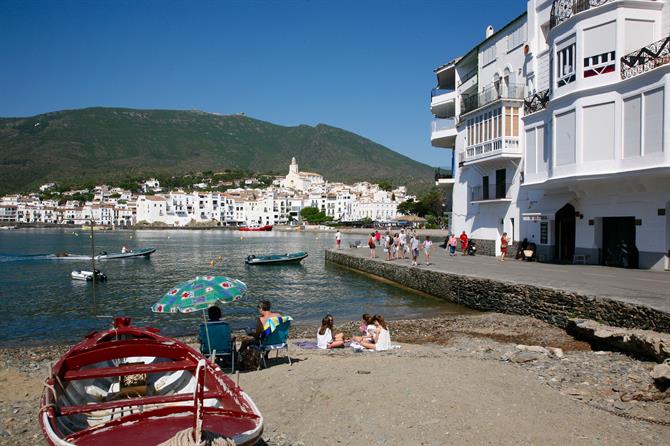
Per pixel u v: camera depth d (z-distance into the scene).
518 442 7.39
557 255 30.45
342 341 15.40
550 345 15.40
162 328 21.42
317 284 35.81
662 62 21.84
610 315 15.28
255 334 12.65
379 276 37.31
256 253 73.50
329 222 198.25
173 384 9.38
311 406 9.39
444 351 14.08
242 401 7.49
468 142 39.16
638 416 8.55
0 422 9.95
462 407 8.64
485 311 22.67
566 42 26.02
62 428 7.09
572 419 8.25
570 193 28.12
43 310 26.31
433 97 49.53
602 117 24.12
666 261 22.75
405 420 8.28
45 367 14.99
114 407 7.29
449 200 51.25
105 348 8.82
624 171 22.88
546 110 28.36
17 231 183.12
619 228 25.72
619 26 23.53
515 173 34.28
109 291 33.47
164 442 6.27
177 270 47.84
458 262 32.94
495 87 36.28
